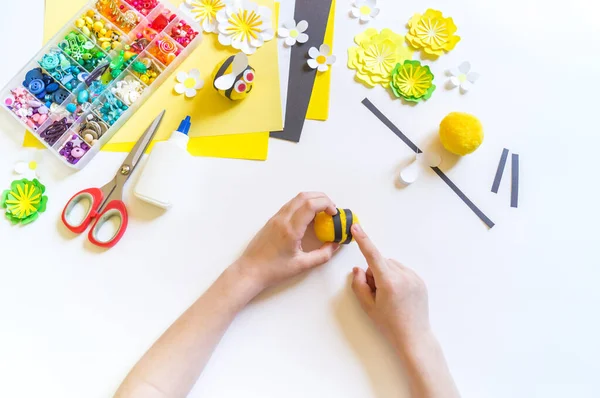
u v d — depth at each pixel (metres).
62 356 0.58
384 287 0.56
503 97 0.67
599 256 0.65
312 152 0.64
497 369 0.61
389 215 0.63
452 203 0.64
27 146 0.62
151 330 0.59
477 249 0.63
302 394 0.58
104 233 0.61
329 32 0.67
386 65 0.66
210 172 0.63
